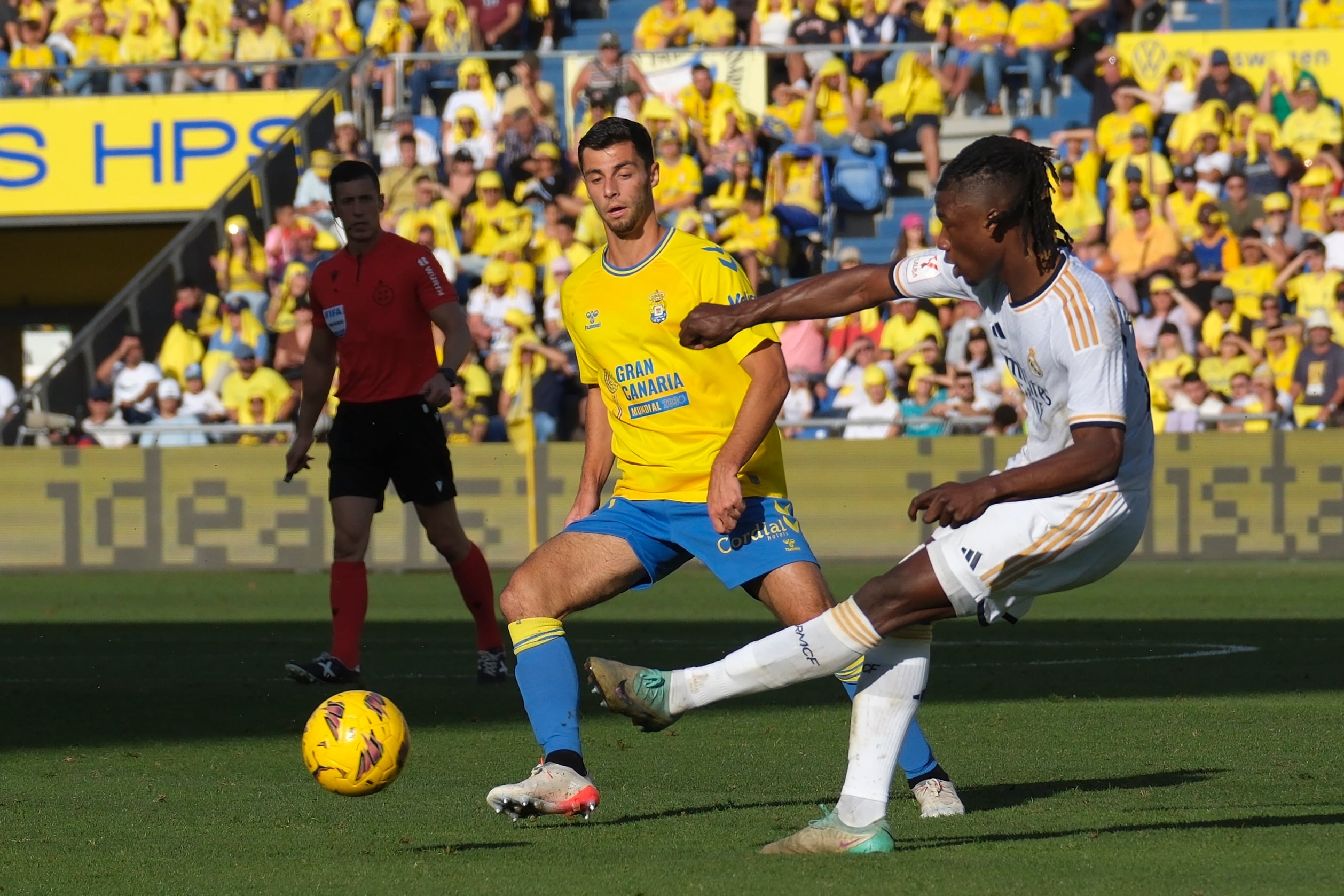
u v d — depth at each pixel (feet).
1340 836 40.29
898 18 199.41
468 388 167.94
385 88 199.11
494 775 52.19
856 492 158.10
